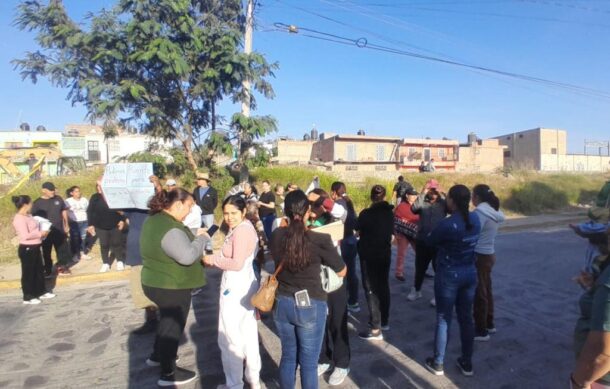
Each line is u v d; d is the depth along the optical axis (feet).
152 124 40.73
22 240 20.36
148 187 20.62
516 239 38.60
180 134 42.50
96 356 14.75
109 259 28.86
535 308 19.01
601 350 5.93
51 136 122.52
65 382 12.95
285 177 50.96
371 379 12.77
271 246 10.14
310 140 153.48
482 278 15.19
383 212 15.31
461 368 13.02
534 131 174.81
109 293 22.31
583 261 28.84
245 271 11.28
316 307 9.70
